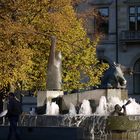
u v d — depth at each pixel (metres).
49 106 26.73
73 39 39.12
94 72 40.81
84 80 48.38
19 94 38.75
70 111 26.30
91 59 40.88
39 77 38.00
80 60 40.25
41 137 21.91
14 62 33.59
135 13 65.62
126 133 21.98
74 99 26.89
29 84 38.22
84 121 22.73
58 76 27.42
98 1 66.81
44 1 36.03
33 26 35.12
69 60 39.78
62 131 21.92
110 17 66.25
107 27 65.94
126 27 65.50
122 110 23.47
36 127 22.72
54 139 21.39
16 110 21.31
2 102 37.03
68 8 38.16
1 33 33.41
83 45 40.62
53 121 23.95
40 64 37.69
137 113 26.14
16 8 35.16
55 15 36.16
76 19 40.47
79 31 39.75
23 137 22.05
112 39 65.06
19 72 33.94
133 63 63.91
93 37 55.19
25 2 35.31
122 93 26.73
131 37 63.22
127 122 21.94
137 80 63.66
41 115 24.67
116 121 21.91
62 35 37.53
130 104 26.08
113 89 26.48
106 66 40.88
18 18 35.66
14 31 33.50
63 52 38.56
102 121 22.17
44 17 36.22
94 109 26.17
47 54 37.28
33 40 35.47
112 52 64.88
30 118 24.89
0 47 33.41
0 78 33.56
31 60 36.50
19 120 25.12
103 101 26.17
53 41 27.67
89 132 22.41
